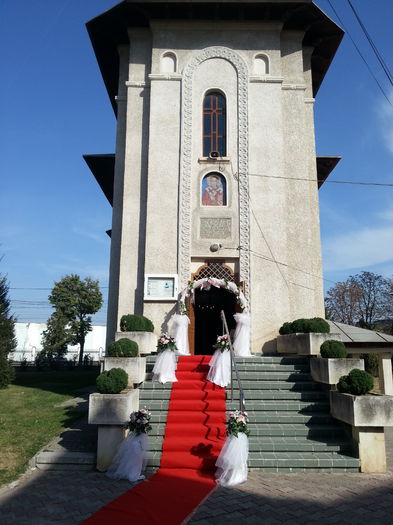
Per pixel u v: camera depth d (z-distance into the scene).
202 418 8.16
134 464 6.73
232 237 13.12
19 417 10.38
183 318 11.85
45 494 6.03
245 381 9.61
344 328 15.28
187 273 12.84
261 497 6.01
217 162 13.54
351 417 7.45
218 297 17.06
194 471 6.97
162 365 9.45
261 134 13.71
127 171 13.79
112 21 14.45
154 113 13.80
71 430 9.17
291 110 14.23
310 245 13.44
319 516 5.40
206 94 14.20
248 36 14.34
